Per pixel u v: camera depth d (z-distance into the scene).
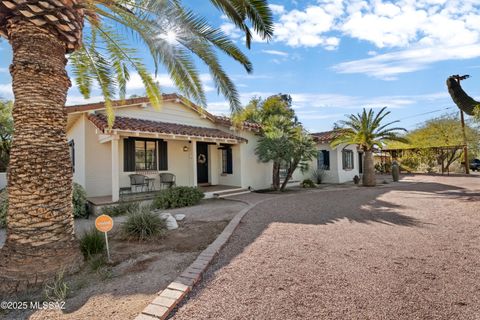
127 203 9.86
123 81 8.94
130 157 11.98
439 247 4.81
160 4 5.46
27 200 3.86
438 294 3.17
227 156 15.45
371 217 7.45
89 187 11.20
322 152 20.03
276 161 14.45
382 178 21.78
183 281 3.57
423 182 17.44
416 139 28.52
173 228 6.76
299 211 8.52
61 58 4.31
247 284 3.55
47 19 3.97
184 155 14.13
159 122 12.91
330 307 2.95
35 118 3.95
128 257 4.77
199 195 10.91
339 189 15.16
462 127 23.33
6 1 3.72
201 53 6.35
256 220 7.35
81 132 11.55
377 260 4.28
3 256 3.86
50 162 4.02
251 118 25.17
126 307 3.11
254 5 5.46
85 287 3.68
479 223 6.36
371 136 16.27
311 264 4.18
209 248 4.93
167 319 2.83
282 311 2.90
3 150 17.92
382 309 2.89
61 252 4.03
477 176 20.73
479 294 3.14
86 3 4.87
